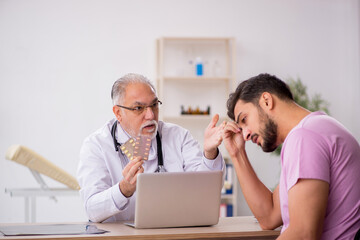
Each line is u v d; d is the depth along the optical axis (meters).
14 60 4.89
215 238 1.79
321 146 1.49
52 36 4.96
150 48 5.11
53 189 3.82
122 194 2.01
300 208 1.44
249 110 1.74
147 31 5.11
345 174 1.50
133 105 2.31
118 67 5.05
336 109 5.38
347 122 5.40
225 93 5.18
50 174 3.73
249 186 1.94
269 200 1.91
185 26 5.17
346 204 1.51
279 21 5.32
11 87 4.88
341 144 1.50
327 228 1.52
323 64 5.38
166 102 5.14
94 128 4.99
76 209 4.95
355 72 5.40
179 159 2.50
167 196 1.83
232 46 5.16
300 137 1.50
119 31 5.07
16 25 4.91
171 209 1.84
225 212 4.85
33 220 3.99
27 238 1.58
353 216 1.51
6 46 4.88
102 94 5.02
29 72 4.91
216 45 5.21
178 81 5.15
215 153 2.26
